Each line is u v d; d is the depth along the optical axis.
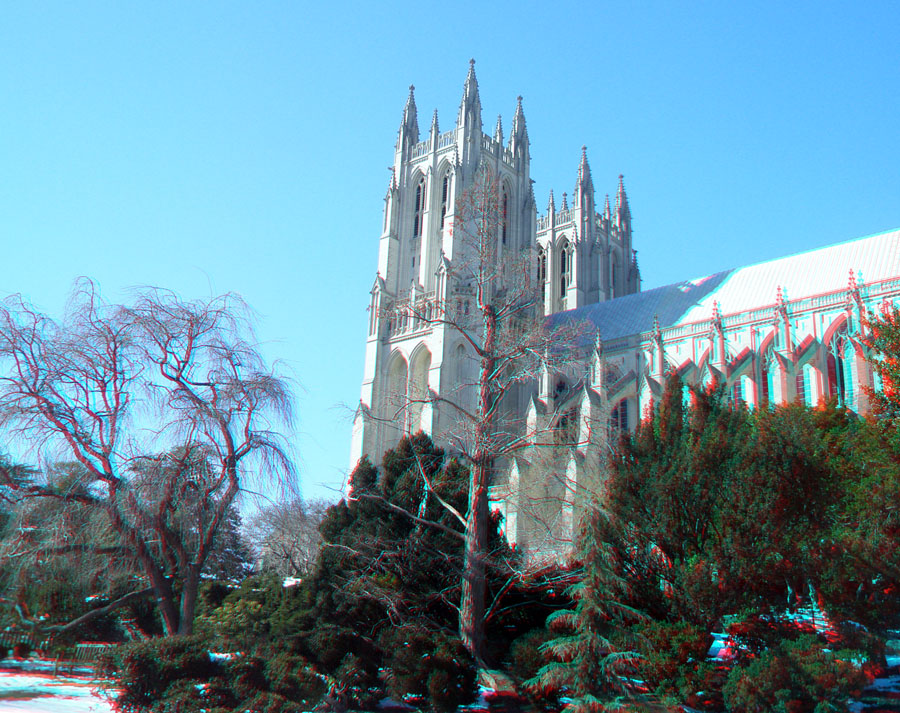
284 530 71.12
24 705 36.25
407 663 39.09
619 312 121.56
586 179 152.00
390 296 128.50
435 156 132.62
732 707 34.72
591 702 34.44
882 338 55.66
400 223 134.50
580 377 101.56
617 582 39.25
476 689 40.22
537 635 40.59
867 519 44.09
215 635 45.84
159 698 35.34
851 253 100.31
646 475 44.16
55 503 46.28
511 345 52.56
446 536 48.53
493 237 57.25
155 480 44.22
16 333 43.59
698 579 38.38
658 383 95.00
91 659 50.38
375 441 118.00
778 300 96.75
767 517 38.75
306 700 36.94
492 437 48.12
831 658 35.03
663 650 37.38
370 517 49.72
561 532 56.16
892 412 53.00
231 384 47.25
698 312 109.44
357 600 43.16
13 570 45.91
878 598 42.09
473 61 135.38
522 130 142.25
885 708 34.91
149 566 45.44
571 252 148.75
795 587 40.84
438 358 113.44
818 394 89.81
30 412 43.22
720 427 44.47
